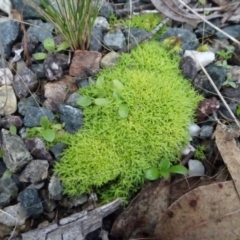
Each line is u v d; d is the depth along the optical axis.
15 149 0.16
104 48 0.19
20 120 0.17
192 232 0.15
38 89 0.18
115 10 0.21
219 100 0.18
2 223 0.16
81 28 0.18
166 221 0.16
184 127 0.18
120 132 0.17
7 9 0.20
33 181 0.16
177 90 0.18
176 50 0.19
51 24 0.20
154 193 0.16
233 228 0.15
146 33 0.20
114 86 0.18
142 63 0.19
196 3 0.21
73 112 0.17
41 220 0.17
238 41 0.19
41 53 0.19
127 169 0.17
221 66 0.19
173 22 0.21
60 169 0.17
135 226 0.16
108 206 0.16
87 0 0.17
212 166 0.17
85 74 0.19
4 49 0.19
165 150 0.17
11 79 0.18
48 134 0.17
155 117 0.17
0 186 0.17
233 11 0.21
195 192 0.16
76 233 0.16
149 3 0.21
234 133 0.17
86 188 0.17
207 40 0.20
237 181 0.16
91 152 0.17
